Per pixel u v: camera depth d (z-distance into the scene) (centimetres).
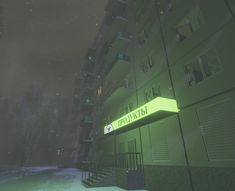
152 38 1638
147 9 1817
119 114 2284
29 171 3744
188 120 1102
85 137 3834
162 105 1145
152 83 1562
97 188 1516
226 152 852
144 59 1762
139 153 1591
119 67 2130
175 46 1312
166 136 1278
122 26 2444
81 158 4025
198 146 1005
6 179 2381
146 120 1402
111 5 2684
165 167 1248
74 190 1440
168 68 1359
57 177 2462
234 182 789
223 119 889
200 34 1095
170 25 1402
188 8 1224
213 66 1129
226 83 898
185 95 1155
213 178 891
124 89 1909
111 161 2347
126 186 1408
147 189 1412
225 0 945
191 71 1200
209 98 984
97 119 3334
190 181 1023
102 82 3253
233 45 879
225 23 935
